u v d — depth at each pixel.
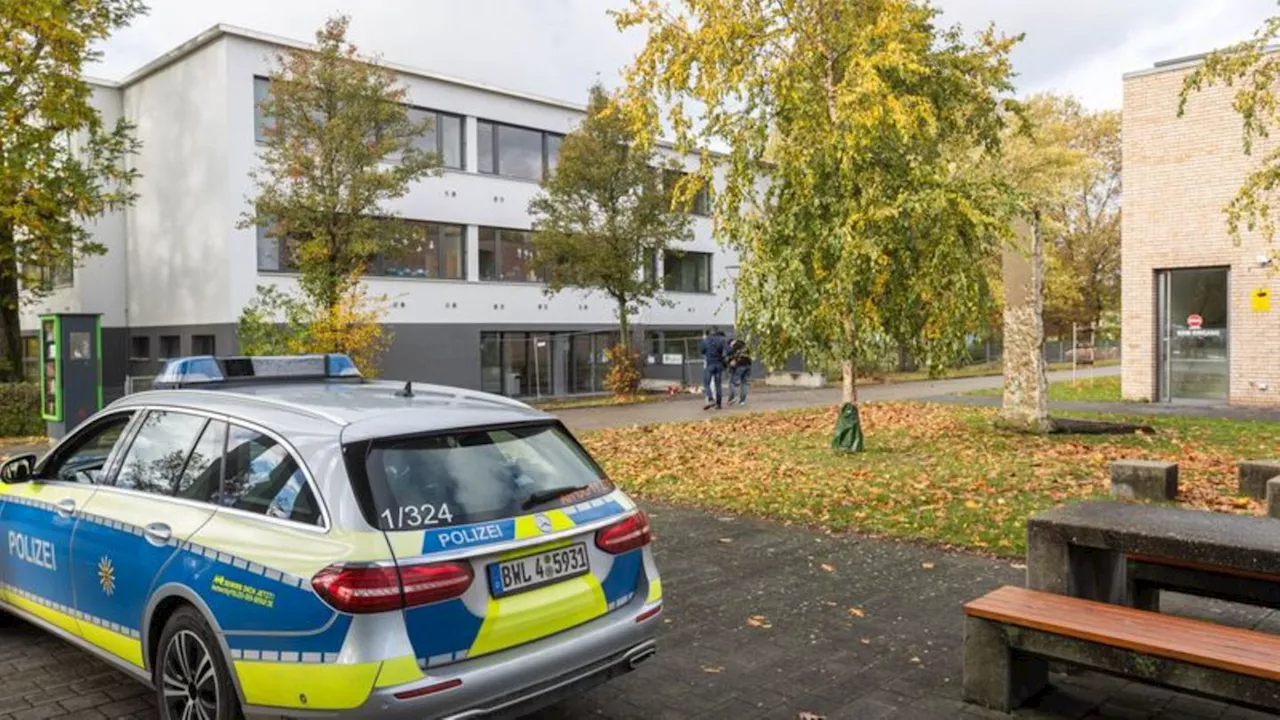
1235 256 18.64
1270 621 5.42
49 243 20.09
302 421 3.75
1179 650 3.56
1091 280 46.25
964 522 7.88
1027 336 14.20
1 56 17.81
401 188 21.09
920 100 11.22
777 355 12.77
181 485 4.03
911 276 11.75
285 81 19.28
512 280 29.38
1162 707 4.25
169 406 4.41
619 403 24.53
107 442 4.70
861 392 26.64
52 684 4.66
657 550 7.44
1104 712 4.20
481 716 3.35
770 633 5.34
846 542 7.54
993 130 13.06
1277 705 3.35
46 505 4.73
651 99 12.37
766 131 12.29
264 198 19.64
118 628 4.10
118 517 4.17
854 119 10.89
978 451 12.21
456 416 3.90
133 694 4.52
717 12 11.95
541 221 25.27
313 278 19.08
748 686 4.56
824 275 11.80
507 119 28.91
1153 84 19.64
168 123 25.27
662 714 4.25
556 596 3.67
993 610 4.16
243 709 3.39
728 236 12.78
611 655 3.83
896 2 11.13
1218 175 18.81
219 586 3.51
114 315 27.91
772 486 10.02
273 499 3.57
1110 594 4.93
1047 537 4.61
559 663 3.58
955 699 4.36
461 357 27.69
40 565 4.72
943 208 11.14
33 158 18.89
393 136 20.69
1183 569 5.00
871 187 11.48
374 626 3.15
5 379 21.30
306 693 3.20
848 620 5.55
